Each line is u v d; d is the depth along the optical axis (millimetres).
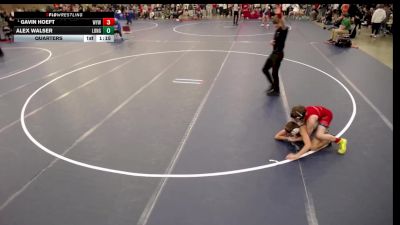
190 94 7645
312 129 4867
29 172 4617
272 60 7125
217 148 5191
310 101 7039
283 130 5430
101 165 4766
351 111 6461
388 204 3852
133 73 9484
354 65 9867
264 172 4527
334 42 13164
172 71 9609
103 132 5797
